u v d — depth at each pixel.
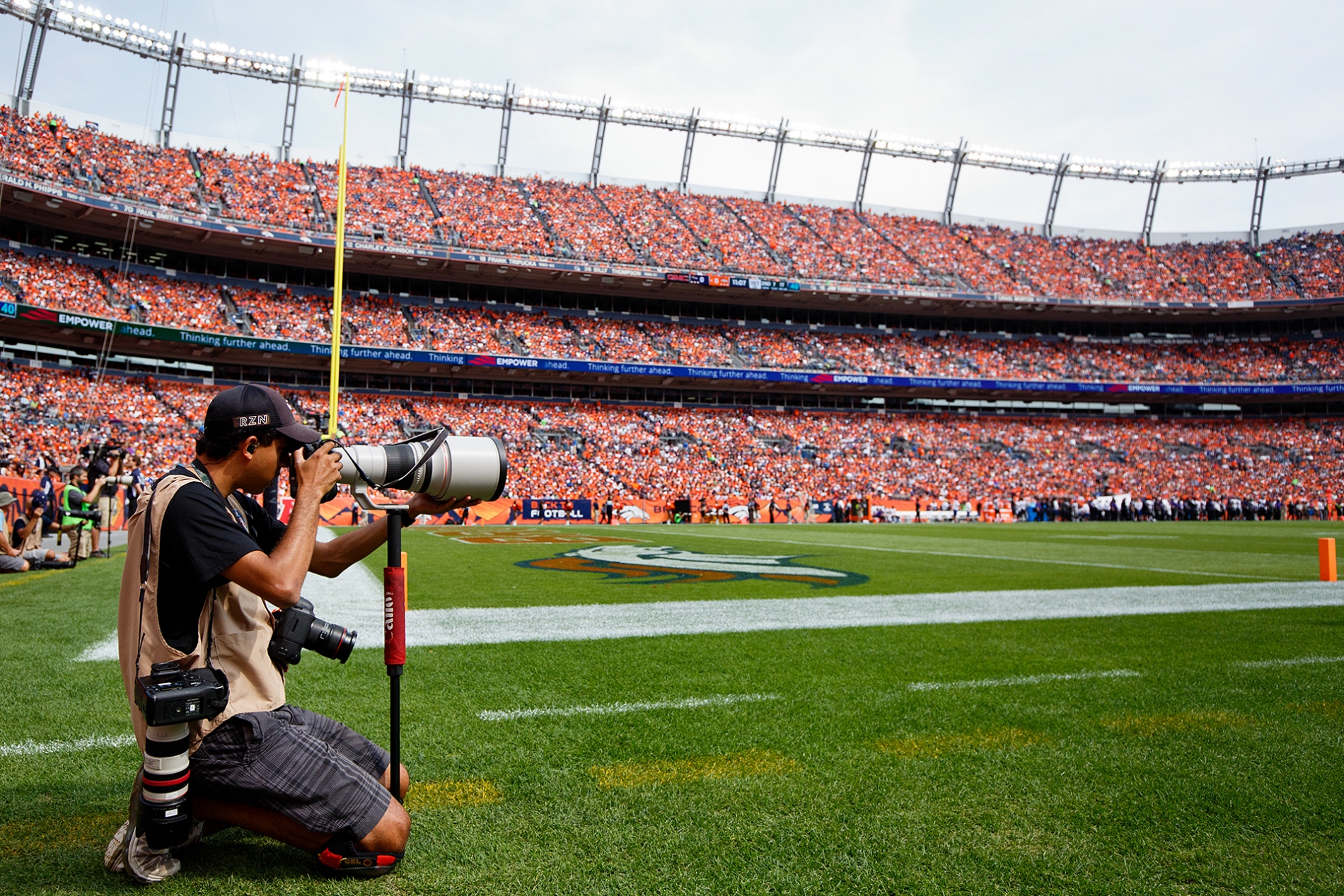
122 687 4.46
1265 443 43.84
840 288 41.12
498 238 37.84
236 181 34.56
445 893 2.22
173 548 2.21
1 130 29.58
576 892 2.23
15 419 26.38
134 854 2.21
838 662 5.32
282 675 2.56
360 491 2.56
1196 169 49.50
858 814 2.79
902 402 44.12
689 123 45.28
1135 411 45.56
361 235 34.53
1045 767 3.27
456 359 34.66
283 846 2.55
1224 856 2.50
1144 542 20.47
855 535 23.91
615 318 41.25
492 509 30.62
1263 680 4.84
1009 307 44.25
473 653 5.56
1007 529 29.27
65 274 30.12
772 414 41.75
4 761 3.27
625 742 3.58
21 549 11.79
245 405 2.35
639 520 32.78
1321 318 46.06
